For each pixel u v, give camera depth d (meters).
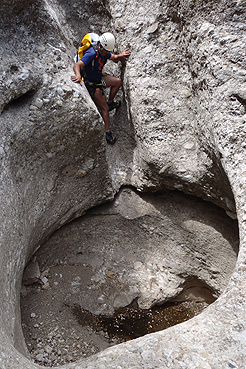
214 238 3.85
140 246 4.24
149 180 3.92
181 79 3.61
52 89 3.19
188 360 1.90
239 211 2.62
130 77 3.74
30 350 3.33
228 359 1.88
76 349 3.43
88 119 3.33
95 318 3.80
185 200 3.97
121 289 4.02
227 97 2.88
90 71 3.61
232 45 2.95
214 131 2.95
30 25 3.19
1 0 2.94
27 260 3.54
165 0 3.52
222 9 3.01
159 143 3.65
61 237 4.11
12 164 3.08
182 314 4.07
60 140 3.37
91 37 3.49
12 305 2.72
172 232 4.10
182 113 3.61
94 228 4.21
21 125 3.10
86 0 3.73
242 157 2.74
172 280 4.11
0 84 2.94
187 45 3.31
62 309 3.75
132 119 3.88
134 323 3.87
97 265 4.11
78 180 3.76
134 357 1.95
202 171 3.45
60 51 3.32
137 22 3.70
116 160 4.16
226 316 2.11
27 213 3.26
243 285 2.25
